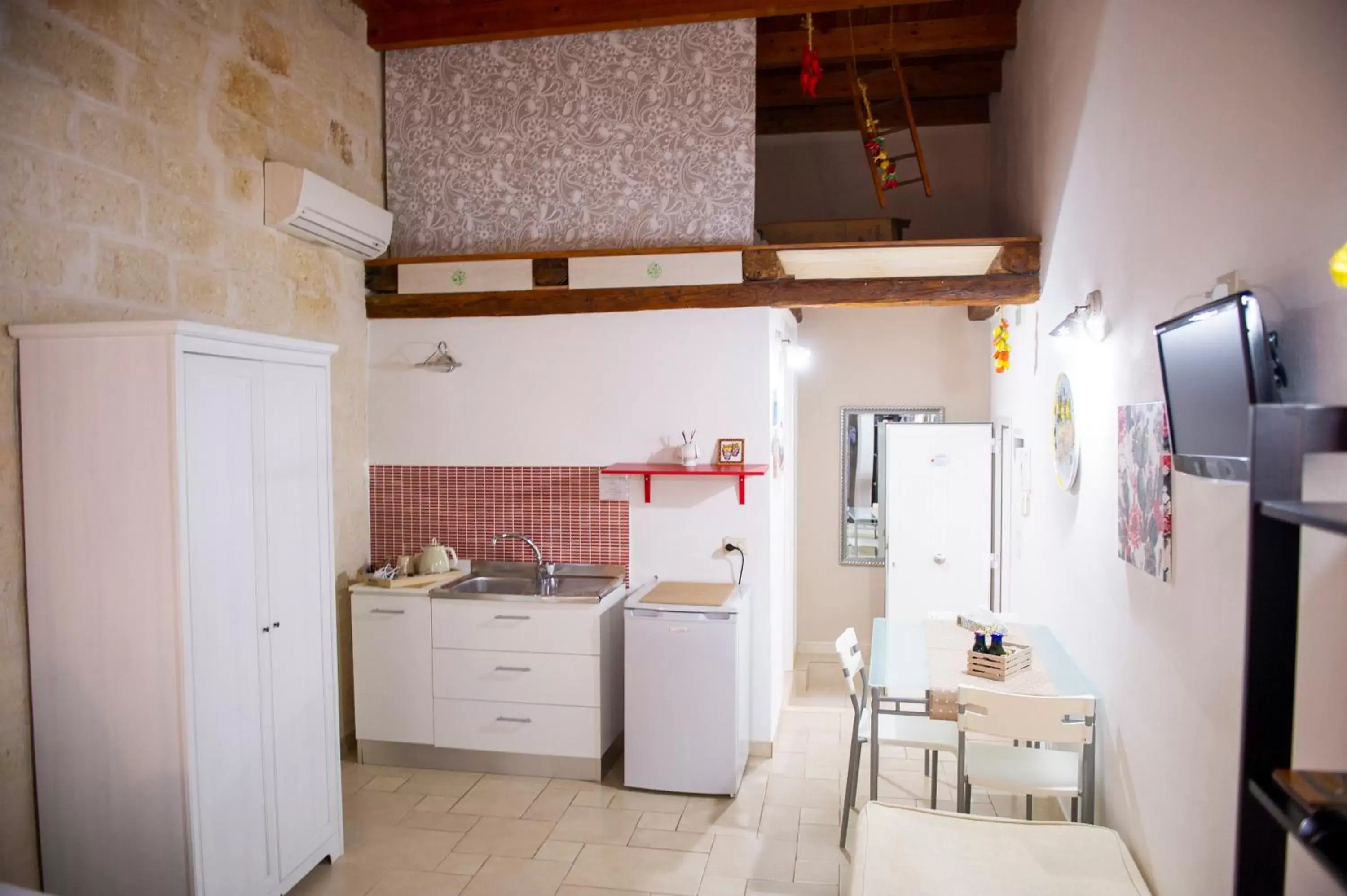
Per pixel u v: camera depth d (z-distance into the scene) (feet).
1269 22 5.58
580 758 12.69
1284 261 5.39
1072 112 11.03
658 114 13.71
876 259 13.12
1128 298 8.63
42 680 8.34
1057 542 11.83
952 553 17.40
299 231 12.14
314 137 12.76
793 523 18.70
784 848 10.70
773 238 15.28
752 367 13.37
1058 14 11.82
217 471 8.41
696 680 12.00
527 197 14.15
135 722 8.13
